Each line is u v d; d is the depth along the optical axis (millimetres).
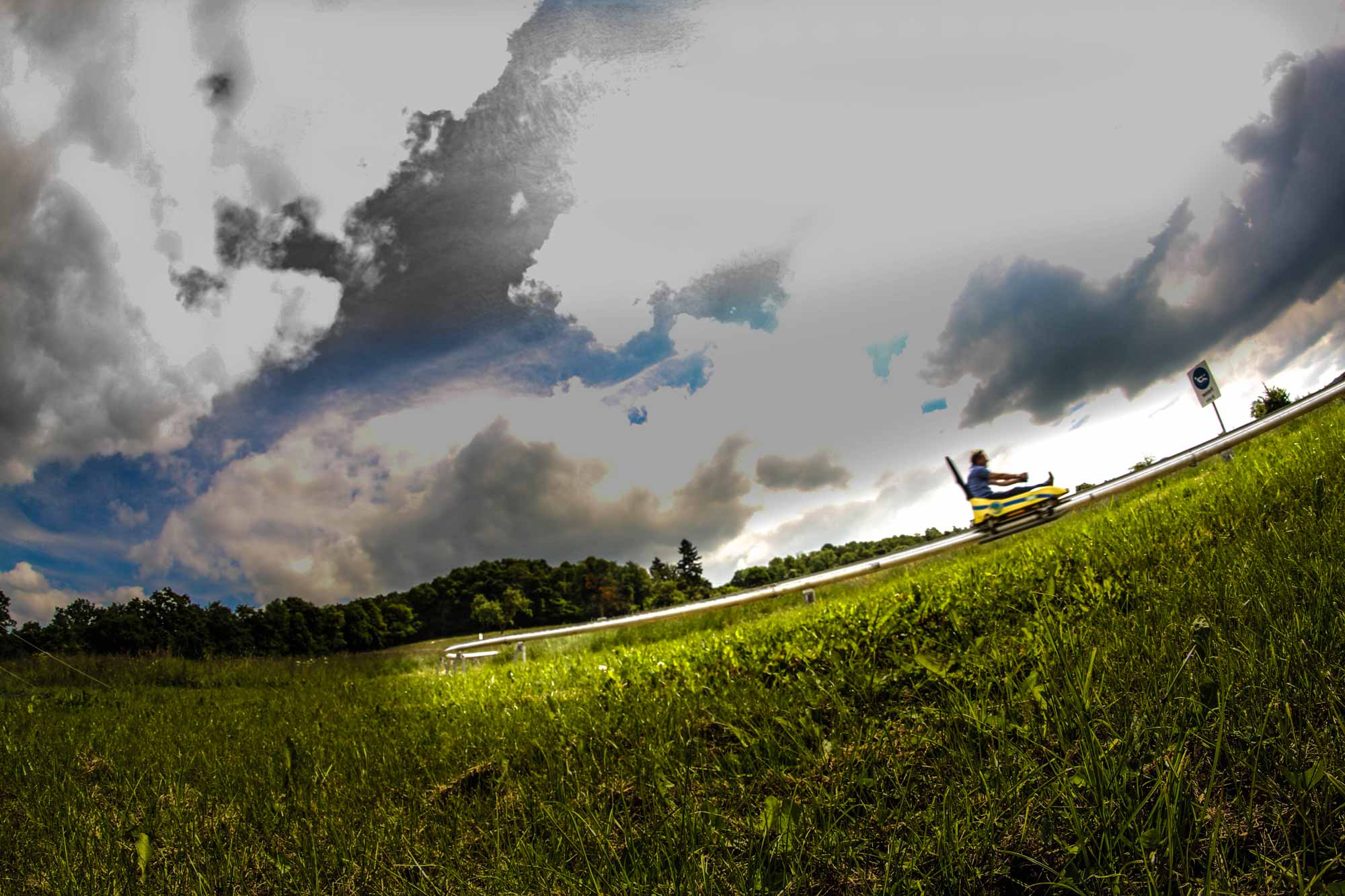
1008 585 3816
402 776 2953
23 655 13203
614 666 5285
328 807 2529
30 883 2029
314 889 1776
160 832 2338
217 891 1883
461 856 1940
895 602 4246
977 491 10875
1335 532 2607
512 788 2490
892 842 1460
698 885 1454
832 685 2707
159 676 12789
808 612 6312
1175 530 3777
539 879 1646
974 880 1311
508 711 4152
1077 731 1681
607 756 2549
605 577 78562
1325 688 1520
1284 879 1113
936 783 1711
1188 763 1448
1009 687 1949
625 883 1495
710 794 2000
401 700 6520
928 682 2451
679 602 77875
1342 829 1180
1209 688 1583
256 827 2395
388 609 65500
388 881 1832
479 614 70812
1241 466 5293
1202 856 1207
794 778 1968
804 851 1531
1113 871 1207
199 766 3594
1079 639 2346
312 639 50781
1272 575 2391
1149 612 2455
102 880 1959
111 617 33750
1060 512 10547
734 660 3930
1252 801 1317
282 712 6695
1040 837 1395
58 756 4020
